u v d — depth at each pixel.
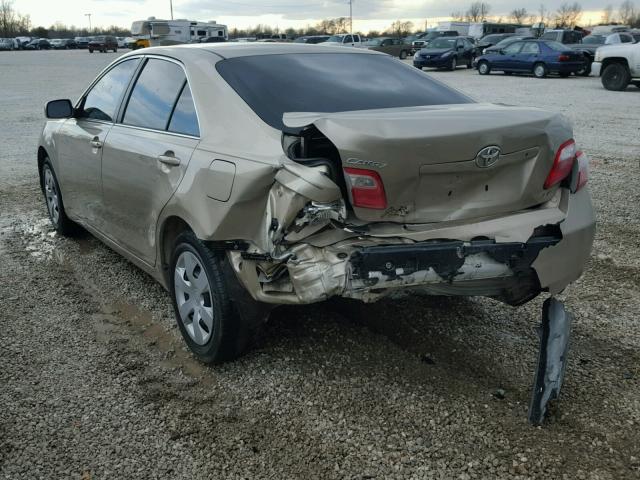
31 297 4.42
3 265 5.05
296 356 3.56
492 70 26.78
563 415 3.04
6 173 8.60
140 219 3.93
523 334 3.85
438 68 31.12
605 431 2.92
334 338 3.76
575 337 3.84
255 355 3.57
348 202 2.85
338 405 3.12
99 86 4.87
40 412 3.06
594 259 5.17
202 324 3.45
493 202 3.01
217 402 3.15
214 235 3.08
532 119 3.04
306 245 2.86
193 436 2.90
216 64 3.62
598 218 6.33
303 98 3.38
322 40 36.34
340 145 2.77
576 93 18.67
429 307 4.20
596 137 11.14
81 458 2.74
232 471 2.67
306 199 2.79
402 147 2.74
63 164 5.18
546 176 3.10
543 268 3.07
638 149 9.97
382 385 3.28
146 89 4.12
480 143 2.87
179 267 3.56
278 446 2.83
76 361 3.55
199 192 3.20
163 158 3.53
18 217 6.51
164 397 3.20
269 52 3.84
